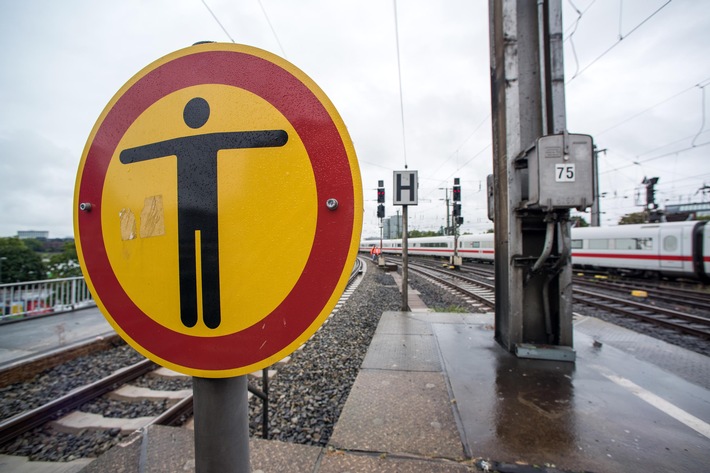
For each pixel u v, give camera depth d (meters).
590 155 2.72
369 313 7.48
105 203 0.81
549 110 3.38
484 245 26.05
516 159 3.29
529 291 3.44
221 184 0.75
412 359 3.17
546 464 1.66
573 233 18.11
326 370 4.06
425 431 1.95
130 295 0.80
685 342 5.62
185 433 1.71
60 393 3.76
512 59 3.37
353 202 0.74
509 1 3.37
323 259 0.75
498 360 3.13
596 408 2.23
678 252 13.32
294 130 0.75
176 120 0.77
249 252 0.75
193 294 0.76
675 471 1.61
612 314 7.50
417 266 23.86
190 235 0.76
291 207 0.75
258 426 2.86
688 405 2.26
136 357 4.91
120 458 1.52
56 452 2.71
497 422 2.05
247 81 0.76
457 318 4.99
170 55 0.78
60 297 8.68
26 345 5.26
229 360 0.76
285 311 0.75
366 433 1.92
